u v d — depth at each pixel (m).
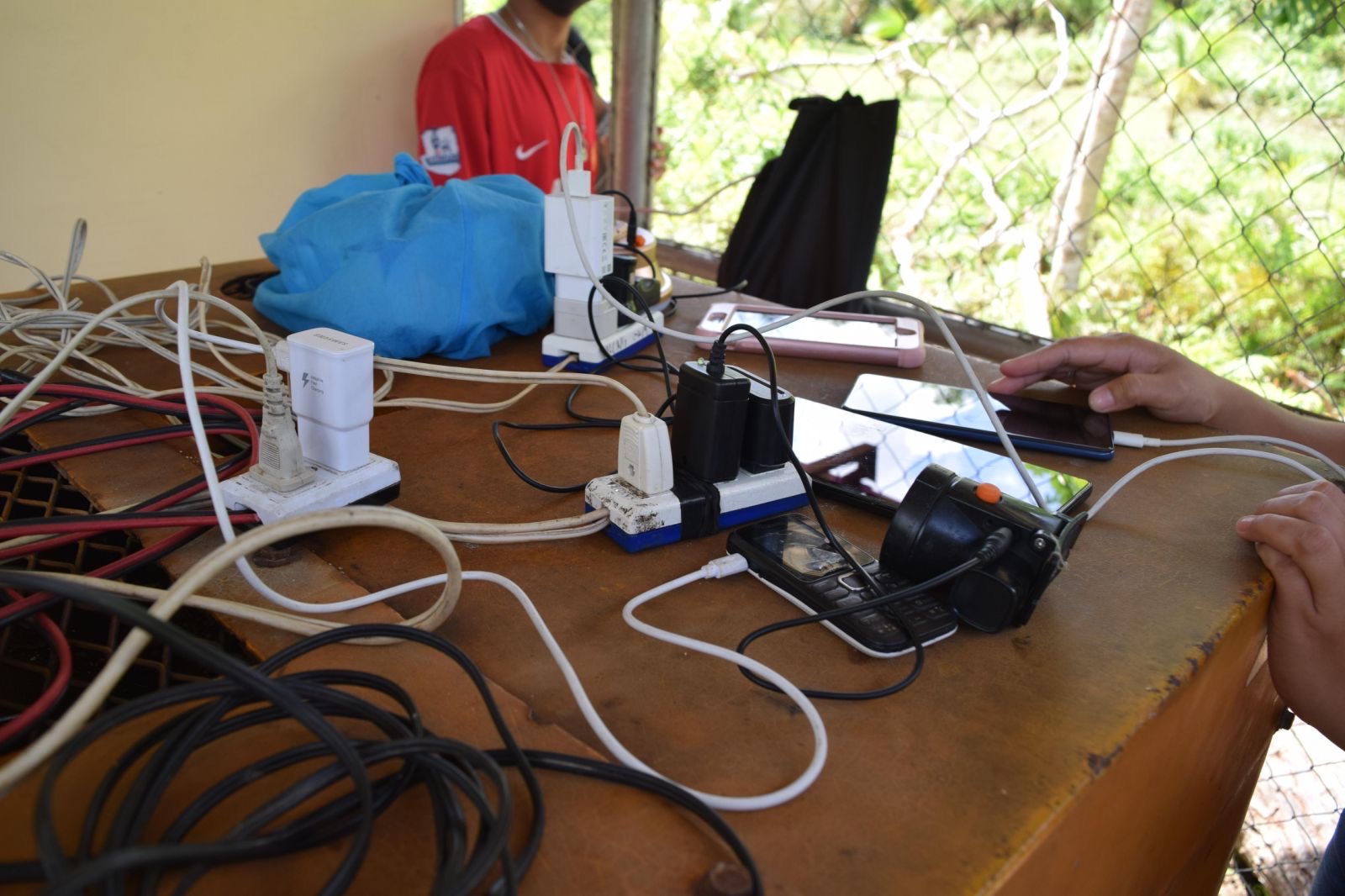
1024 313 2.88
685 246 1.86
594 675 0.44
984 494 0.50
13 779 0.30
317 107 2.15
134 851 0.25
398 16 2.22
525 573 0.53
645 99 1.78
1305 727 1.59
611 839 0.34
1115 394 0.80
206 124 1.98
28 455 0.61
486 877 0.31
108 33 1.79
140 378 0.78
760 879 0.32
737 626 0.49
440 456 0.67
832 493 0.63
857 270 1.51
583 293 0.83
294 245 0.85
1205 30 3.14
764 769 0.38
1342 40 2.90
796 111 1.54
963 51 3.40
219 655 0.31
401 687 0.41
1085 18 3.24
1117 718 0.42
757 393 0.60
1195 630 0.50
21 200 1.78
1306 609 0.57
